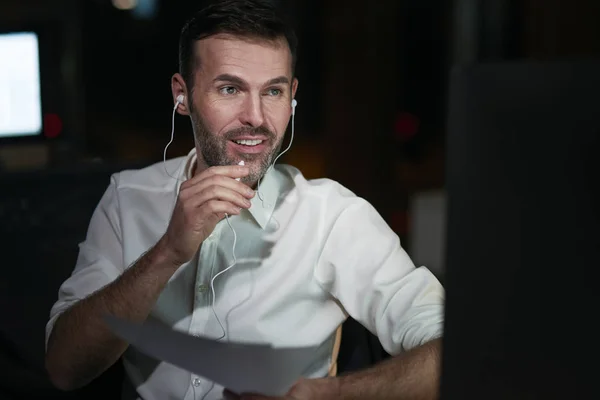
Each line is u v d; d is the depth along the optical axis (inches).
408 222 191.3
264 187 56.6
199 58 51.3
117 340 50.9
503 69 25.7
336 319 57.6
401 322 53.7
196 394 54.6
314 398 43.3
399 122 315.9
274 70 50.8
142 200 59.7
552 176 25.0
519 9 217.3
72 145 122.3
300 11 247.9
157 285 49.4
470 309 27.5
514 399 26.8
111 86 332.2
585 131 24.1
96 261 58.7
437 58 313.9
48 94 120.5
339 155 199.0
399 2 195.2
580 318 25.0
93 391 58.7
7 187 72.7
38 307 66.7
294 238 56.9
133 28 327.9
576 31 217.6
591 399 25.0
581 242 24.7
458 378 28.2
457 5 210.5
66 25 120.8
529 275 25.9
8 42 117.3
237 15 50.5
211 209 46.8
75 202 73.3
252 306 55.5
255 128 50.9
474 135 26.6
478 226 26.9
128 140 319.0
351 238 57.0
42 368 62.6
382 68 195.3
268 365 38.9
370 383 45.7
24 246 69.5
